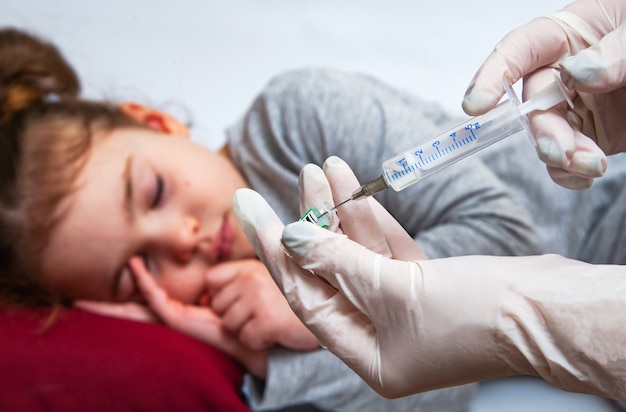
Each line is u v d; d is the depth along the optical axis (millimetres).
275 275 770
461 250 1277
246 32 1605
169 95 1524
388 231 854
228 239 1286
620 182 1381
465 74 1588
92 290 1257
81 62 1511
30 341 1146
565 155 712
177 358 1170
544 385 1260
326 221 799
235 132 1444
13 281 1219
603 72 670
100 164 1253
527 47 832
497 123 756
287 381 1222
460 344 689
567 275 679
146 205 1258
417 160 772
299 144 1357
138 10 1578
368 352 750
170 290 1271
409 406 1228
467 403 1234
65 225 1221
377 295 713
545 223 1399
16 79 1326
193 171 1296
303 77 1415
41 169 1229
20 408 1089
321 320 755
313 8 1632
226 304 1251
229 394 1167
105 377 1121
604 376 638
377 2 1636
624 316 626
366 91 1385
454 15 1623
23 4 1537
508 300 674
